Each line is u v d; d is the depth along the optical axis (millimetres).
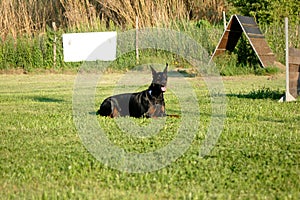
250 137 9039
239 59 26422
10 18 31828
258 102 14539
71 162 7242
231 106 13609
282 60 27844
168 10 32500
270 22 29375
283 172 6621
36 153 7941
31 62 29797
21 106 14633
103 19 32781
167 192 5836
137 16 30547
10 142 8875
